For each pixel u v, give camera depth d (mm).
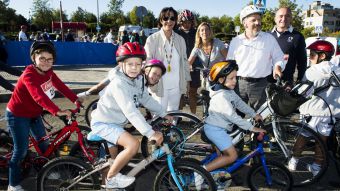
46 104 3123
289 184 3457
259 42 4191
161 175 3105
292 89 3449
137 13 12430
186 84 4844
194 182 3104
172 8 4461
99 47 15000
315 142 3818
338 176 4105
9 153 3619
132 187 3398
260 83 4270
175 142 3584
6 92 7816
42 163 3549
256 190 3531
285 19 4734
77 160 3156
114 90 2984
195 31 5832
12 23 51188
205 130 3480
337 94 3885
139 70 3018
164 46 4531
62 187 3201
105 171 3209
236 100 3506
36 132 3654
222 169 3418
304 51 4777
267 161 3432
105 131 3049
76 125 3439
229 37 42188
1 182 3703
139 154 4508
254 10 4090
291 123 3723
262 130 3312
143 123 2906
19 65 12930
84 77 10805
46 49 3182
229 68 3285
